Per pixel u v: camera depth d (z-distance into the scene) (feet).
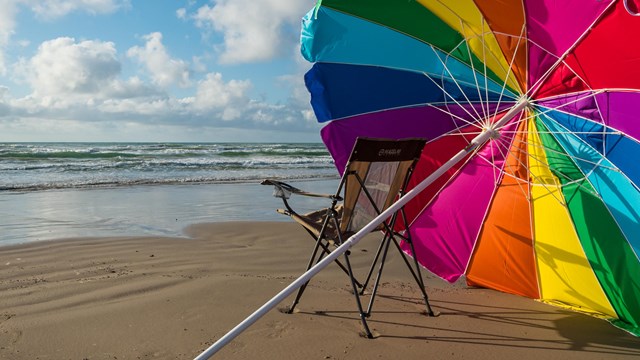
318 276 15.90
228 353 9.25
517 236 13.17
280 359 9.04
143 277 14.89
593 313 12.23
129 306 11.88
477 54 11.47
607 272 11.74
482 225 13.57
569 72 10.50
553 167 12.06
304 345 9.70
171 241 21.66
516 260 13.38
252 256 19.12
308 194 11.03
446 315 11.96
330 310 11.93
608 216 11.47
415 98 12.79
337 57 12.14
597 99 10.47
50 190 40.63
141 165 70.59
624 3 8.69
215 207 33.47
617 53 9.46
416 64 12.22
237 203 35.68
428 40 11.60
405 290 14.35
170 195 39.42
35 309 11.77
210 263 17.57
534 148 12.21
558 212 12.39
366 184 10.77
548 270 13.01
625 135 10.39
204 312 11.51
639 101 9.77
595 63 9.94
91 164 69.41
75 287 13.66
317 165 82.12
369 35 11.76
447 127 13.04
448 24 11.09
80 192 39.68
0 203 32.65
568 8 9.43
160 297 12.67
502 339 10.46
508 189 13.03
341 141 13.09
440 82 12.40
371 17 11.34
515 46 10.80
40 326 10.54
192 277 15.06
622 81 9.75
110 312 11.44
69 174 56.13
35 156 84.43
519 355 9.63
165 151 115.55
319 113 12.76
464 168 13.24
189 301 12.33
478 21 10.69
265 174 62.69
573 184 11.93
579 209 11.96
